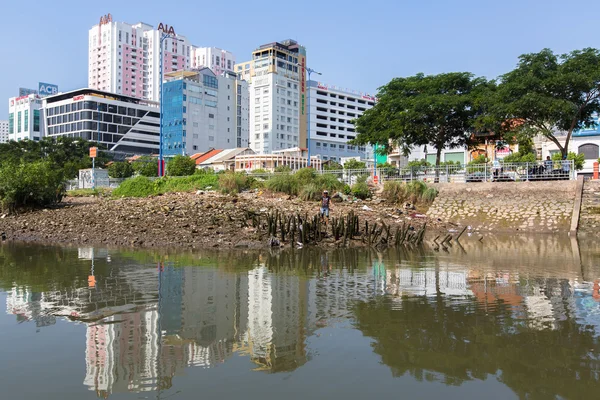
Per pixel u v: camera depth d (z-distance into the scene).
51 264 12.92
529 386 5.11
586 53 28.27
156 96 152.12
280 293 9.49
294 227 17.19
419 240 18.61
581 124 32.72
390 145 37.78
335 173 34.50
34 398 4.84
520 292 9.64
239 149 84.94
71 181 47.53
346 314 7.91
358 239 18.94
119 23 146.88
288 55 122.62
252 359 5.88
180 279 10.89
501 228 24.50
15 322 7.40
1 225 22.50
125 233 19.03
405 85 35.41
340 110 133.12
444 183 29.41
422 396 4.88
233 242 17.34
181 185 33.00
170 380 5.26
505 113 29.00
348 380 5.27
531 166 29.08
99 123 112.81
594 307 8.39
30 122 121.38
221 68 162.88
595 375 5.39
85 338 6.67
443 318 7.66
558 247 17.91
